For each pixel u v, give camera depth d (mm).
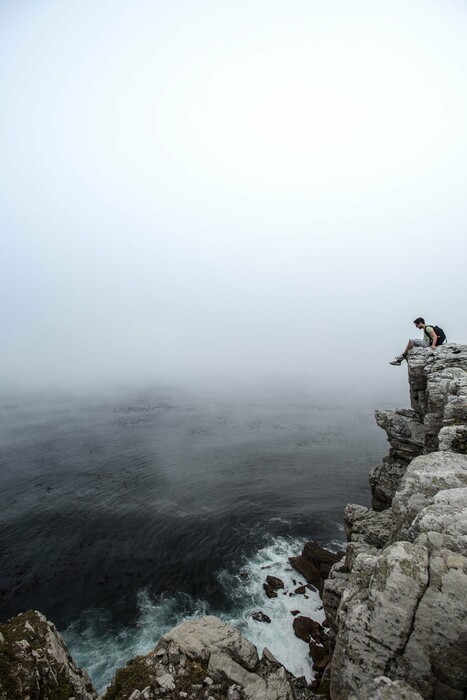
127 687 6156
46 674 5762
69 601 21859
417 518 6898
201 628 7262
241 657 6566
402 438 19375
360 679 5488
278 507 33844
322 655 16688
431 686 5059
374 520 16375
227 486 39000
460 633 5039
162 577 23906
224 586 22875
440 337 20312
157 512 32812
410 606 5457
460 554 5816
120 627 19922
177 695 5922
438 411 13977
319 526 30219
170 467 44906
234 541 28031
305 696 11398
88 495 36500
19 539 28422
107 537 28719
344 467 45250
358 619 5816
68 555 26359
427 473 8523
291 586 22578
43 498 35688
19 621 6602
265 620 19703
